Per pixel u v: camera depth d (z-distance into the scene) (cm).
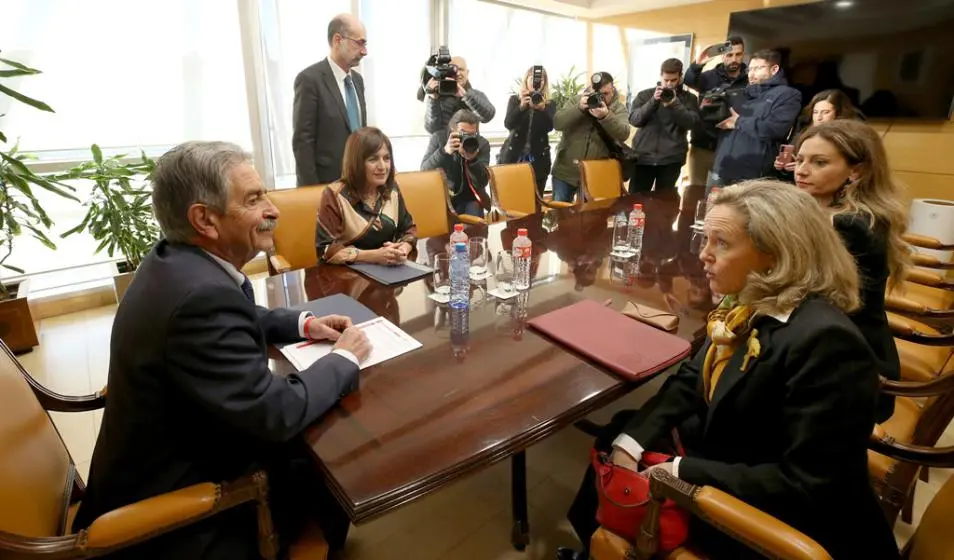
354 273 164
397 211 196
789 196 87
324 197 180
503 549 141
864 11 357
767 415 89
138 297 80
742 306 94
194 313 77
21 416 88
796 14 388
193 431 85
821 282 86
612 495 95
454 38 437
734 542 87
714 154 430
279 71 339
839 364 77
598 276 166
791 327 85
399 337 119
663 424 108
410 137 427
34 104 203
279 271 188
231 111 326
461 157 308
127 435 81
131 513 73
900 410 141
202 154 84
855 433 77
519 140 394
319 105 266
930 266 203
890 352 128
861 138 133
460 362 109
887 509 116
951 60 329
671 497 82
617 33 514
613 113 375
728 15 432
